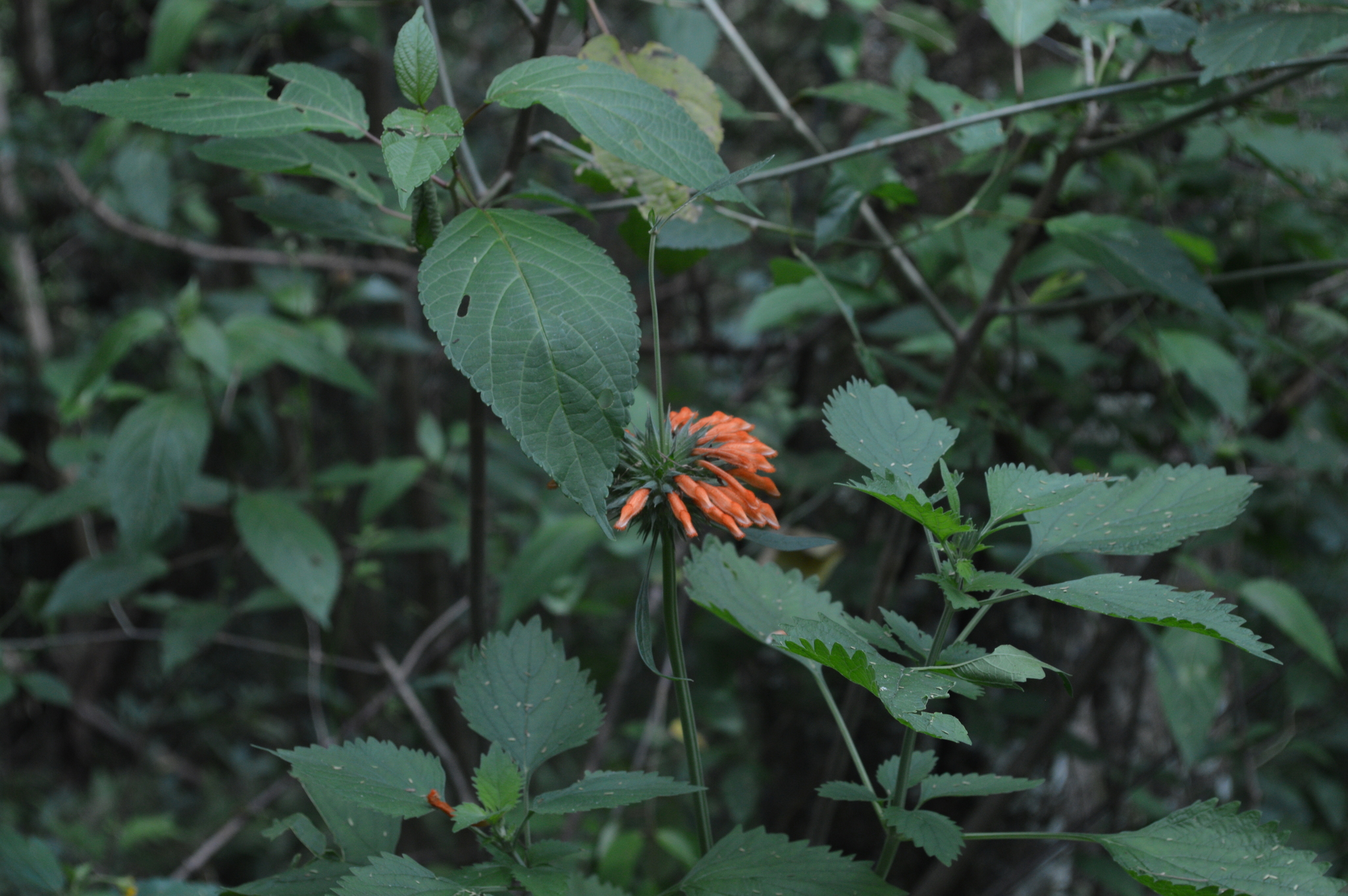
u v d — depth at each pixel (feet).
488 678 3.10
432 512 9.06
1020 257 3.93
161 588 11.64
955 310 5.27
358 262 7.29
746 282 8.70
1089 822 5.51
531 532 6.30
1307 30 3.32
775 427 6.06
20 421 10.71
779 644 2.85
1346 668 6.40
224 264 10.43
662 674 2.84
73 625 11.01
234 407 8.53
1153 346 4.74
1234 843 2.81
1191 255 4.24
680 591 5.87
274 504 5.01
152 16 9.71
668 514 2.91
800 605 3.15
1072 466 5.62
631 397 2.78
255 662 12.40
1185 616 2.75
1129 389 5.75
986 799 5.11
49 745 11.34
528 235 2.87
